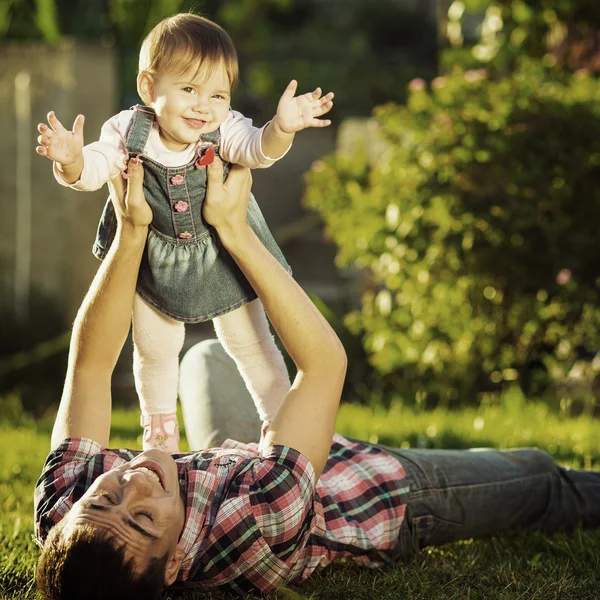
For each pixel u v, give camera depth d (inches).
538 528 165.6
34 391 389.1
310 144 583.8
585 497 167.8
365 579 139.5
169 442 145.7
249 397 169.9
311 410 127.4
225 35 121.0
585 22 368.8
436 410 318.3
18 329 408.5
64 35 526.9
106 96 416.2
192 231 128.3
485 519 156.8
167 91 118.3
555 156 318.3
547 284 325.1
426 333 341.1
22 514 171.0
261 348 143.5
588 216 319.9
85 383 132.1
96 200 412.2
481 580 142.3
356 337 390.6
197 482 122.4
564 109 319.3
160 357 141.9
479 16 426.0
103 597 105.5
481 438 248.4
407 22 922.7
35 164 409.4
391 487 144.6
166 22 121.0
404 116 335.9
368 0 935.7
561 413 296.5
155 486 114.1
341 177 367.2
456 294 332.5
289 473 122.7
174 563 116.3
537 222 321.4
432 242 333.7
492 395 337.7
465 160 325.1
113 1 524.7
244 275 134.0
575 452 231.3
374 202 345.1
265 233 136.6
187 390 173.8
